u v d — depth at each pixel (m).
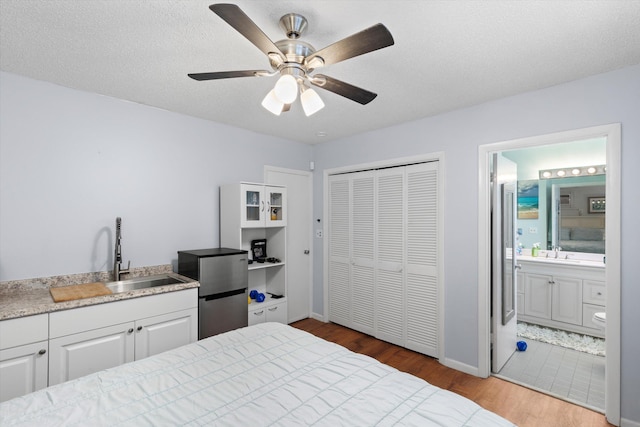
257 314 3.32
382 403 1.19
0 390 1.75
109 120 2.62
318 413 1.13
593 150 3.95
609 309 2.12
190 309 2.58
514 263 3.25
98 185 2.57
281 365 1.50
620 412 2.08
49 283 2.34
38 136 2.30
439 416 1.11
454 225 2.90
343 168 3.89
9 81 2.19
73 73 2.18
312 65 1.55
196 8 1.49
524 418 2.19
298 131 3.64
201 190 3.21
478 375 2.75
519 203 4.53
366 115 3.04
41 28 1.65
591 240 3.96
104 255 2.60
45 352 1.88
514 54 1.90
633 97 2.04
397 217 3.37
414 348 3.23
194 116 3.13
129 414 1.12
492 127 2.65
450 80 2.27
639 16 1.52
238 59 1.99
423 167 3.15
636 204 2.03
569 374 2.78
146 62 2.03
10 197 2.20
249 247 3.69
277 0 1.43
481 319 2.73
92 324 2.06
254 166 3.66
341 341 3.50
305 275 4.23
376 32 1.23
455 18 1.56
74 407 1.15
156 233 2.89
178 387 1.30
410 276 3.26
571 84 2.28
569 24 1.60
